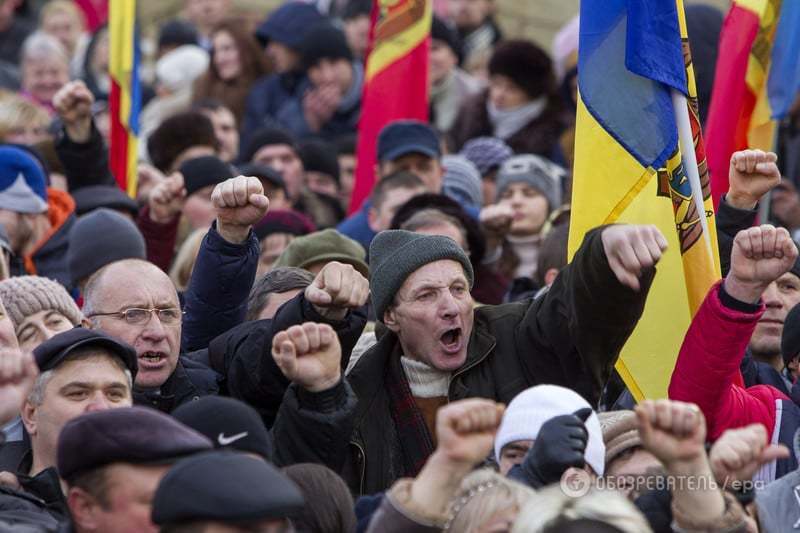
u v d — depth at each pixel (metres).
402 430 16.55
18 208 22.50
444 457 12.38
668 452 12.45
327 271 15.51
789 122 29.72
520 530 11.67
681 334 17.09
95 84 36.91
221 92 33.81
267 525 11.30
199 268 17.66
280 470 14.06
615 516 11.58
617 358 16.48
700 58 28.52
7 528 14.05
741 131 21.08
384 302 16.67
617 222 17.19
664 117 17.34
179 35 36.59
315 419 14.87
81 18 42.25
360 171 26.45
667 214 17.23
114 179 23.92
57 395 15.14
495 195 26.70
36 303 17.19
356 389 16.69
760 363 18.94
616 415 15.16
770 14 21.08
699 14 28.92
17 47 41.00
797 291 19.72
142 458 12.53
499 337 16.73
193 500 11.21
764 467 16.70
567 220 23.17
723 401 15.96
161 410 17.12
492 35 37.66
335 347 14.88
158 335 17.09
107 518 12.52
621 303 15.00
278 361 14.74
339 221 29.27
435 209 22.75
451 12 37.66
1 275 19.42
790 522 15.36
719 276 17.41
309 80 33.22
